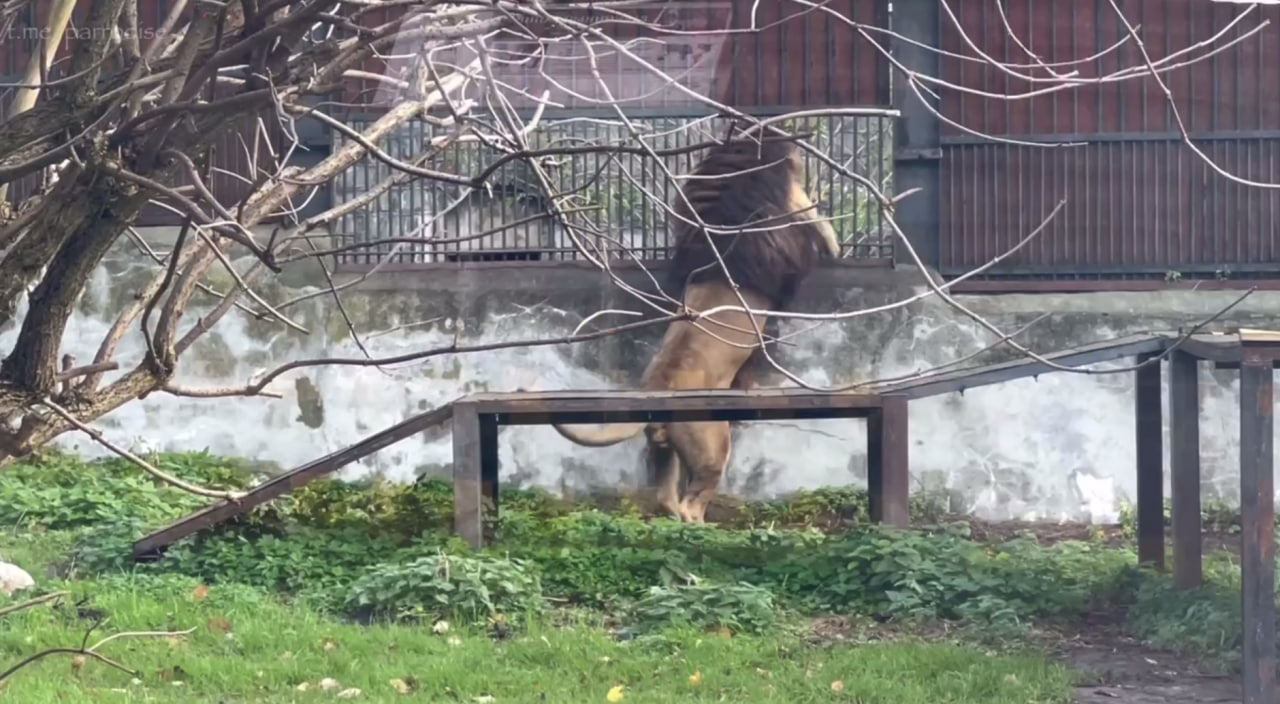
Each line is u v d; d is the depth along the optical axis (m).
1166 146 10.95
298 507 9.55
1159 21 10.83
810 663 7.14
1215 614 7.32
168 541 8.82
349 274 11.05
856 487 11.18
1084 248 11.02
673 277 10.22
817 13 10.44
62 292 3.28
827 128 10.72
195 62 3.39
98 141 3.02
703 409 9.23
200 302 11.24
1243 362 6.17
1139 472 8.83
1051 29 10.82
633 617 8.05
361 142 3.00
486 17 3.85
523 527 9.55
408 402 11.30
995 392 11.02
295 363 3.49
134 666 6.81
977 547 9.05
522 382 11.20
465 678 6.73
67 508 9.97
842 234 10.78
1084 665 7.16
